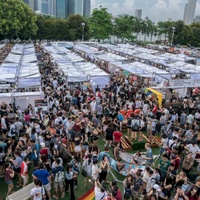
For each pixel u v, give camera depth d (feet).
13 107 47.83
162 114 44.91
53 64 97.45
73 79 64.90
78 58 96.89
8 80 58.85
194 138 35.63
